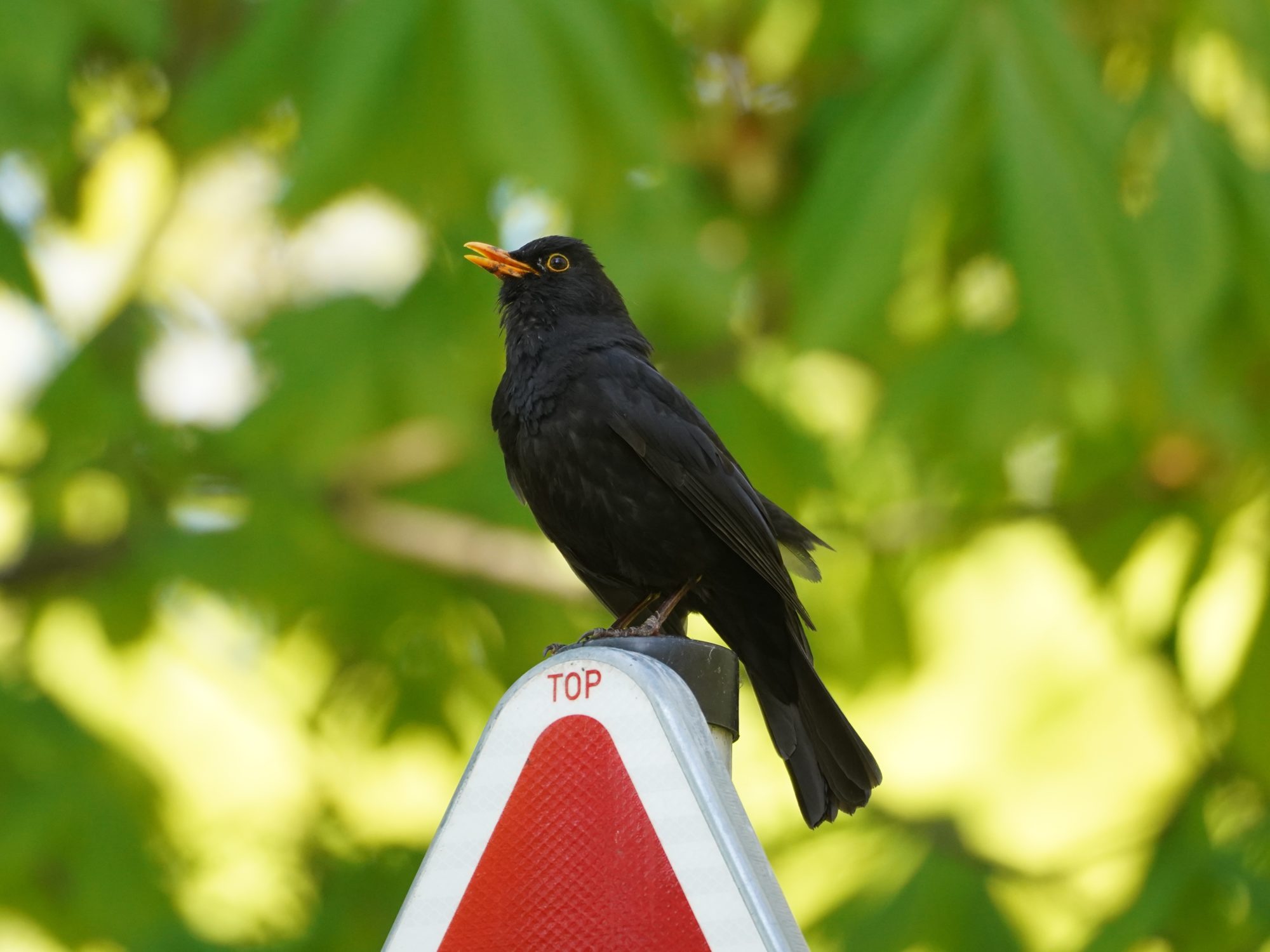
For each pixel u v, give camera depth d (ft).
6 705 38.55
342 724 42.91
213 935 37.83
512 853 15.67
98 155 41.24
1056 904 34.91
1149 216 27.73
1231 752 35.81
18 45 31.89
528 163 25.53
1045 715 44.52
